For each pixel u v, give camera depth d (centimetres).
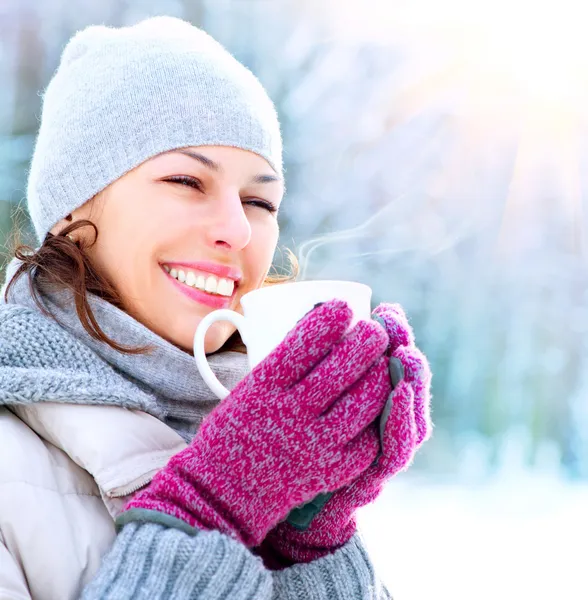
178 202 132
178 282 134
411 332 121
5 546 107
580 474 895
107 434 116
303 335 109
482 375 990
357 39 1055
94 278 135
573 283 1027
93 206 137
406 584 429
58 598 107
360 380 111
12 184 785
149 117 134
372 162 1037
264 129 142
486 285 1022
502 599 413
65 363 124
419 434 117
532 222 1047
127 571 101
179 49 139
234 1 1027
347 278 979
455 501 677
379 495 119
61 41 898
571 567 477
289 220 997
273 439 106
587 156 1056
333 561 117
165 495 106
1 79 863
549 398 988
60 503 113
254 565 102
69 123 139
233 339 156
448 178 1049
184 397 137
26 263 133
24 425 120
